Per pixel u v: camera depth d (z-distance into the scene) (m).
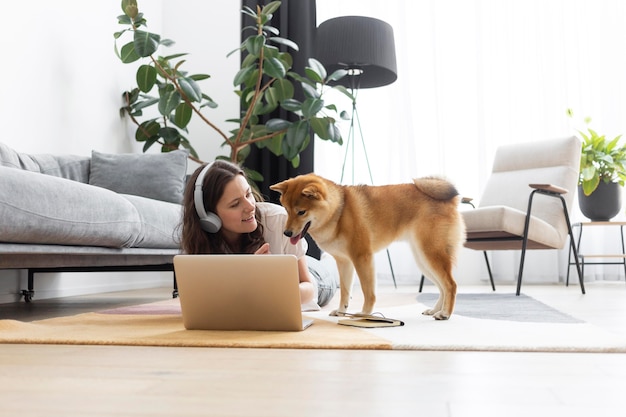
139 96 4.45
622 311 2.36
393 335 1.56
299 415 0.79
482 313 2.24
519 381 1.01
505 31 5.04
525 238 3.48
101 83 4.14
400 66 5.06
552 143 4.17
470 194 5.05
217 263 1.60
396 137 5.07
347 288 2.15
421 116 5.09
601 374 1.07
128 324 1.83
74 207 2.12
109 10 4.28
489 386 0.97
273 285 1.57
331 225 2.03
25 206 1.88
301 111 4.20
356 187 2.13
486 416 0.79
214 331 1.63
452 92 5.09
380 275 5.01
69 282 3.77
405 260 4.96
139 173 3.50
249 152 4.80
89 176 3.48
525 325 1.82
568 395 0.91
